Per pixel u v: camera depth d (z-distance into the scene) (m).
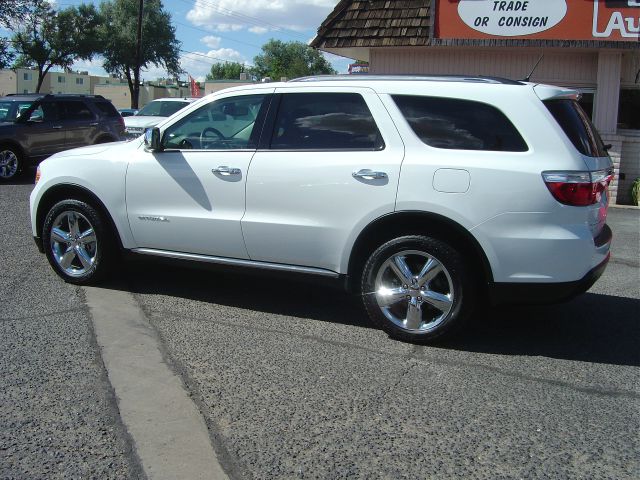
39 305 5.33
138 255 5.70
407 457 3.22
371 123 4.83
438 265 4.62
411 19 12.55
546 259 4.36
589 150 4.63
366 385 4.04
